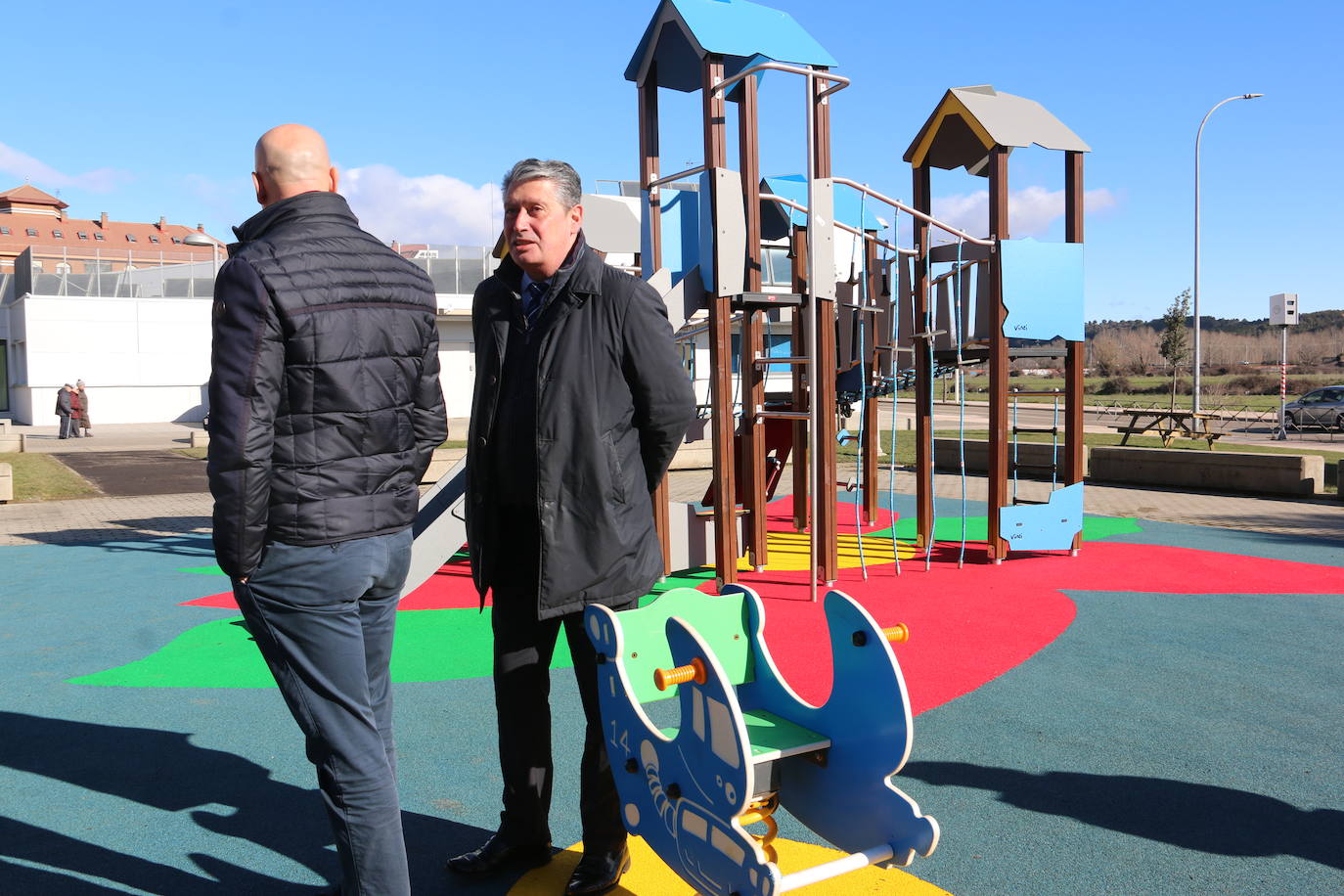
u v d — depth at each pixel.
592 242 9.60
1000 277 7.52
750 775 2.12
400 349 2.42
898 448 20.28
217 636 5.87
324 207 2.37
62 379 37.47
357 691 2.36
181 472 17.62
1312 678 4.78
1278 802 3.35
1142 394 49.09
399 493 2.44
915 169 8.30
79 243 104.94
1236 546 8.68
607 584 2.69
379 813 2.36
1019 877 2.83
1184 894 2.73
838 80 6.76
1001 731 4.07
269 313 2.15
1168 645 5.40
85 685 4.88
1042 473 15.27
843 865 2.20
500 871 2.91
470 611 6.45
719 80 6.61
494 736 4.11
